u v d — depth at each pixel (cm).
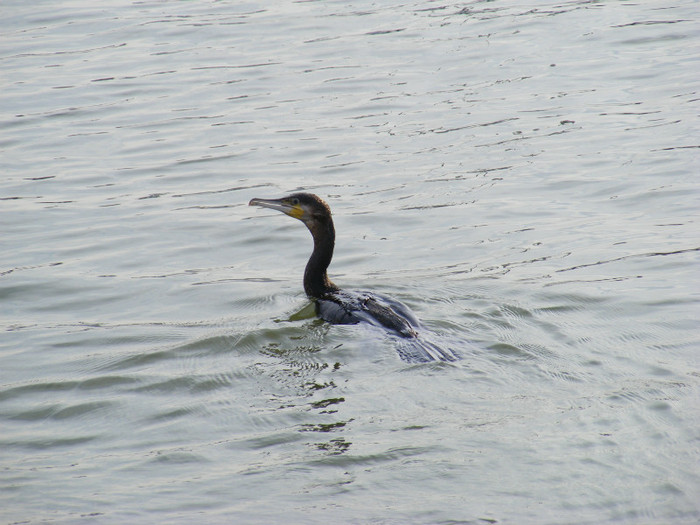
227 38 2906
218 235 1622
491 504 791
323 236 1338
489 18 3062
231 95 2408
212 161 1978
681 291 1282
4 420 983
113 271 1467
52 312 1310
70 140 2123
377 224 1638
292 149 2031
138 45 2855
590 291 1299
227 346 1162
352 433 922
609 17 3017
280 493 818
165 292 1379
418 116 2205
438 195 1756
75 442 930
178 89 2461
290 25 3038
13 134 2162
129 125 2214
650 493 799
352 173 1883
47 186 1858
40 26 3086
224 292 1376
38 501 813
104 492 827
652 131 2022
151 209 1741
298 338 1181
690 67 2448
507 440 894
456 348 1121
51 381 1073
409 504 795
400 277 1402
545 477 828
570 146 1969
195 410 989
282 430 935
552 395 989
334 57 2686
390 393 1007
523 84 2402
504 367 1063
